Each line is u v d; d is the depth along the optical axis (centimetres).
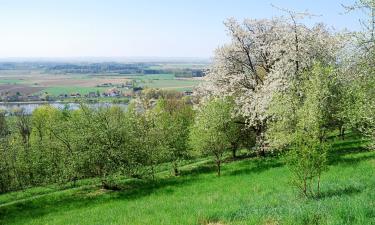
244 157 4956
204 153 3944
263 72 4941
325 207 1444
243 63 4591
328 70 3161
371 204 1391
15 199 4006
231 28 4481
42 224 2611
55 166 4116
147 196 3191
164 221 1758
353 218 1255
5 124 8025
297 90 3500
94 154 3731
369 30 2028
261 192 2484
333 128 3766
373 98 2048
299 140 1975
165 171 4888
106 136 3800
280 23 4203
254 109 4178
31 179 4462
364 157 3106
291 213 1395
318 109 3073
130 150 4006
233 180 3309
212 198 2514
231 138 4244
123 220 2131
